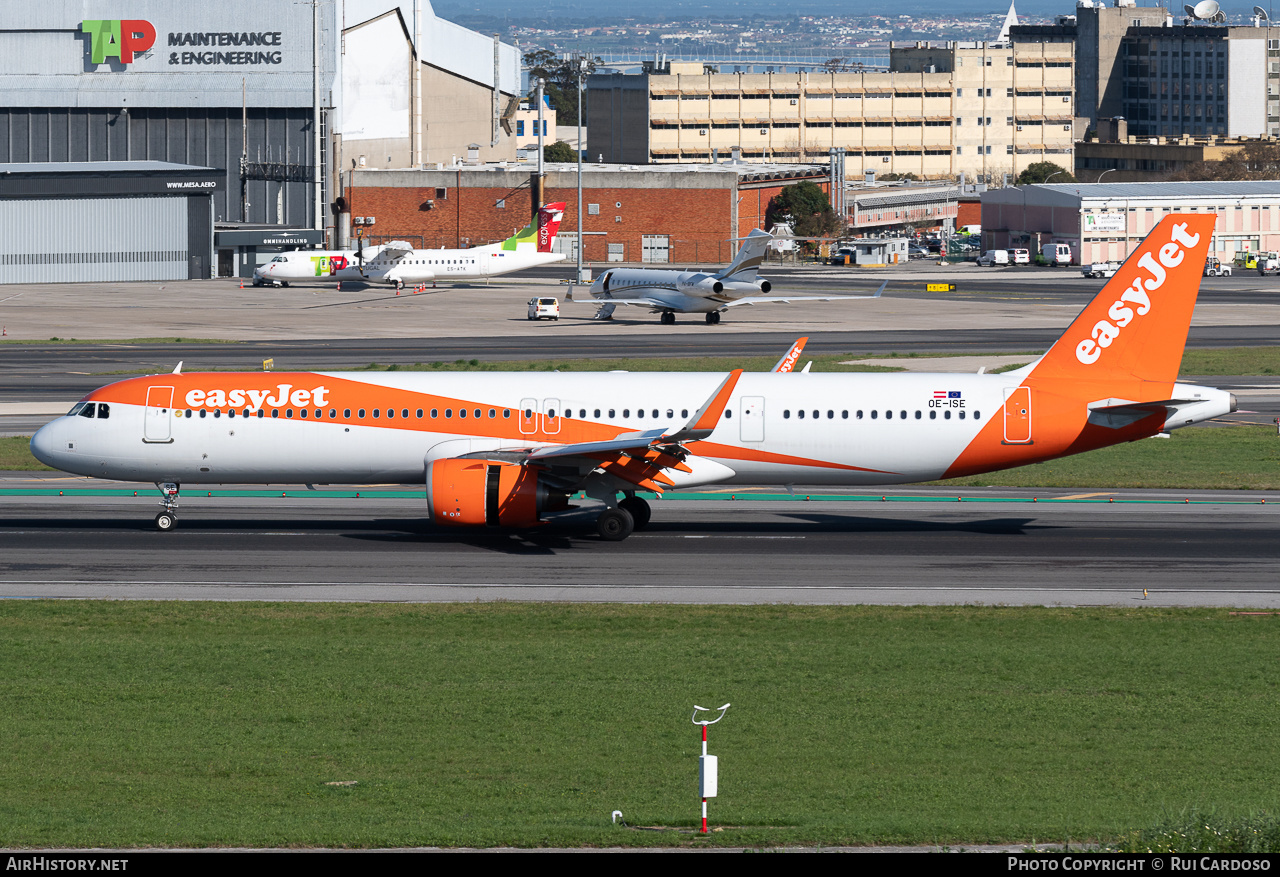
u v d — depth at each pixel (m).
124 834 81.31
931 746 104.44
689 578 167.25
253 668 126.94
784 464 189.62
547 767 98.81
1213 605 155.25
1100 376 189.25
